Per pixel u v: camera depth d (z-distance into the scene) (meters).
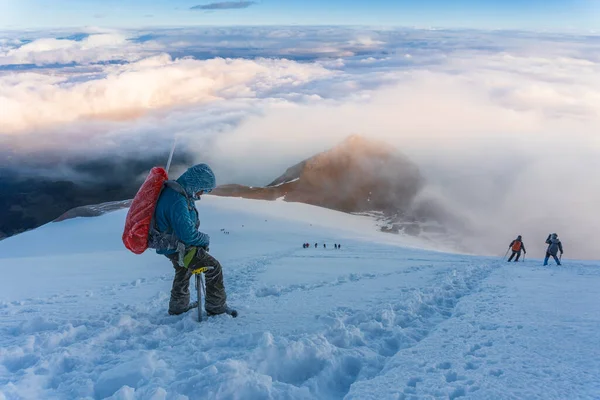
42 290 9.93
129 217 4.76
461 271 11.13
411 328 4.59
